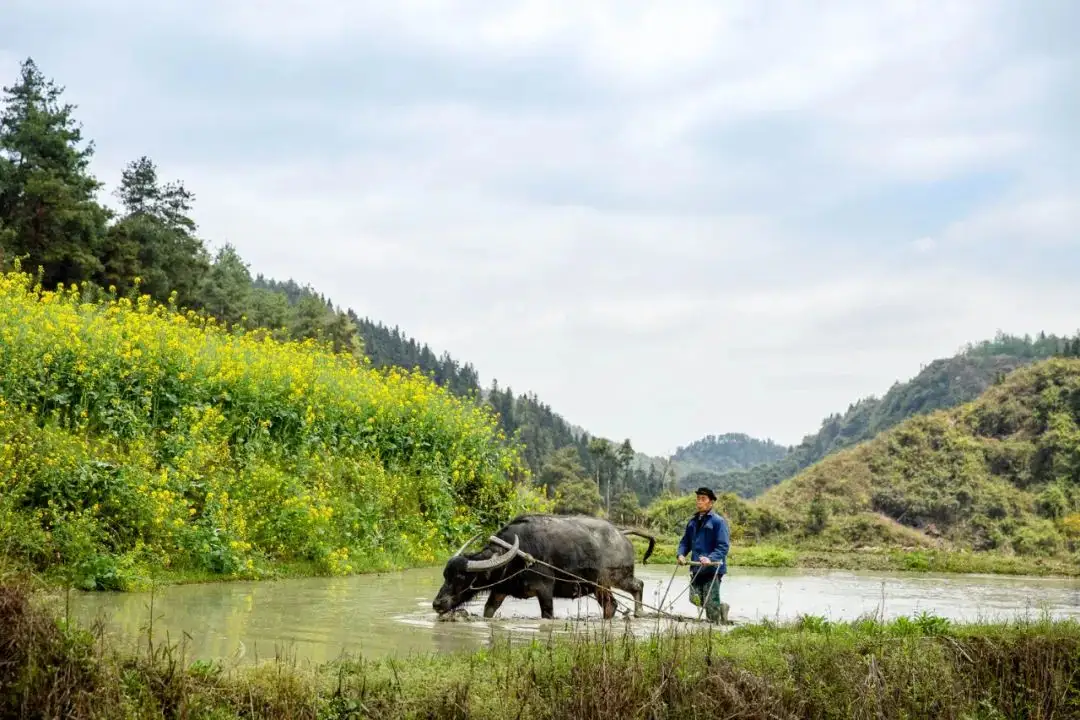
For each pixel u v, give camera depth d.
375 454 17.39
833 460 45.84
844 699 6.64
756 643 7.31
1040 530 36.66
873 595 13.97
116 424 13.61
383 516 16.06
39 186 40.25
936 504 39.91
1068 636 7.96
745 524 36.22
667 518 32.66
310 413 16.48
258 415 15.73
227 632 7.69
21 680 4.77
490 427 20.42
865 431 157.50
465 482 18.72
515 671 6.04
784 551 23.88
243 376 16.08
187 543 11.73
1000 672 7.57
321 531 13.59
